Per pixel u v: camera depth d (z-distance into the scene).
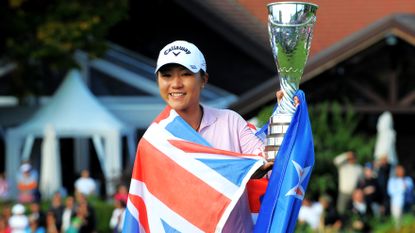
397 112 41.28
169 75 11.37
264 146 11.41
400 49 40.81
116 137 42.84
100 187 42.84
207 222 11.27
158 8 48.16
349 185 35.56
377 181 35.31
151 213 11.49
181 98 11.38
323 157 37.50
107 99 46.59
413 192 36.28
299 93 11.23
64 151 46.75
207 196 11.30
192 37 47.91
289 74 11.27
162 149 11.48
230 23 45.84
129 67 47.31
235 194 11.23
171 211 11.40
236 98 46.03
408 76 41.31
